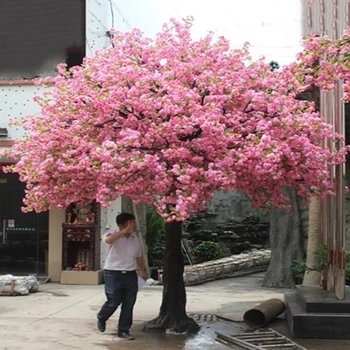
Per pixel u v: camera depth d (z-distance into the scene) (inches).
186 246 615.2
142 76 278.2
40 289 470.3
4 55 518.0
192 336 299.9
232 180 250.4
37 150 288.0
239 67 287.9
